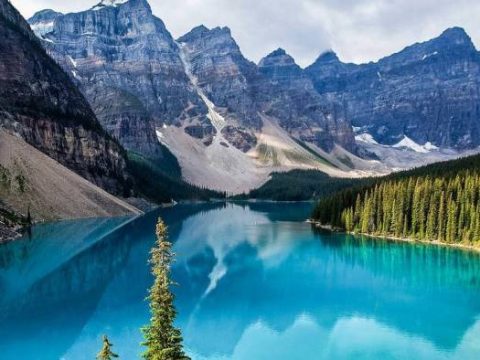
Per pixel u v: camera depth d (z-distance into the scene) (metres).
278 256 115.06
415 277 93.44
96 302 75.88
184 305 76.75
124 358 55.81
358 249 121.81
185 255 117.00
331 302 78.06
